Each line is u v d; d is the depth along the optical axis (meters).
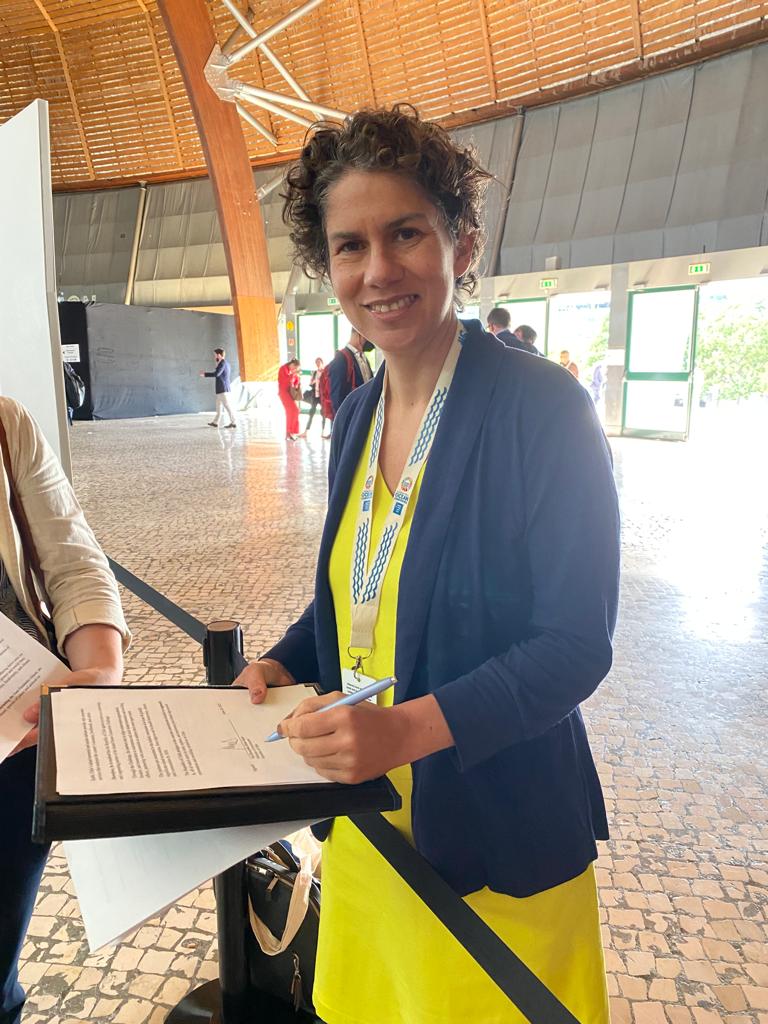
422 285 0.84
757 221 12.89
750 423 18.53
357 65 18.12
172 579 4.65
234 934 1.49
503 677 0.78
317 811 0.69
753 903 1.96
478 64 16.61
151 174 22.83
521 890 0.94
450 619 0.88
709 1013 1.63
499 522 0.86
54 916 1.95
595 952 1.05
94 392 17.83
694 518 6.36
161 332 19.73
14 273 1.99
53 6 20.02
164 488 7.91
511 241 16.17
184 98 20.92
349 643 1.01
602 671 0.82
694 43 13.97
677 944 1.82
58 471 1.26
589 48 15.14
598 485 0.83
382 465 1.00
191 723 0.84
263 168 21.50
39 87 22.05
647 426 13.20
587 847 1.00
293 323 18.77
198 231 22.33
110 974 1.76
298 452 11.20
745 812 2.33
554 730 0.97
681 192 13.97
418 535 0.88
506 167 16.59
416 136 0.82
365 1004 1.12
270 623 3.89
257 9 18.12
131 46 20.44
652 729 2.84
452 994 0.98
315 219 0.92
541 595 0.84
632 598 4.34
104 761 0.71
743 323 22.02
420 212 0.82
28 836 1.16
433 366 0.93
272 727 0.86
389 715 0.73
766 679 3.27
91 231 23.55
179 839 0.73
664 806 2.36
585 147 15.52
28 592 1.18
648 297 12.80
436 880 0.83
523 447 0.84
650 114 14.73
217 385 15.72
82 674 1.07
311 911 1.50
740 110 13.55
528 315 14.68
